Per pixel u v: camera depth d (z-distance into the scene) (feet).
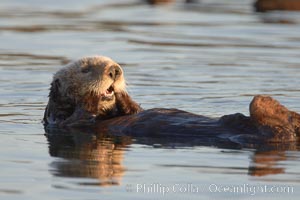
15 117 66.23
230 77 85.46
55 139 57.41
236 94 76.38
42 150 53.42
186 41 111.04
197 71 88.89
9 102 72.69
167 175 46.68
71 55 98.58
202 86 80.43
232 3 161.38
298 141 53.88
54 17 135.13
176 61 95.25
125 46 106.01
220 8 151.84
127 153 52.54
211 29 123.03
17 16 135.54
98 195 42.68
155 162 49.85
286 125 53.42
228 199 42.39
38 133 59.77
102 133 59.62
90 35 115.24
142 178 46.01
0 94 75.97
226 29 123.03
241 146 53.72
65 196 42.29
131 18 135.13
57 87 63.77
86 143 55.93
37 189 43.52
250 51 103.04
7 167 48.24
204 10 148.25
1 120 64.80
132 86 79.87
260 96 53.67
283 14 142.92
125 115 62.59
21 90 78.07
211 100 73.41
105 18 134.72
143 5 155.84
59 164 49.19
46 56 98.07
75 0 162.61
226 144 54.34
